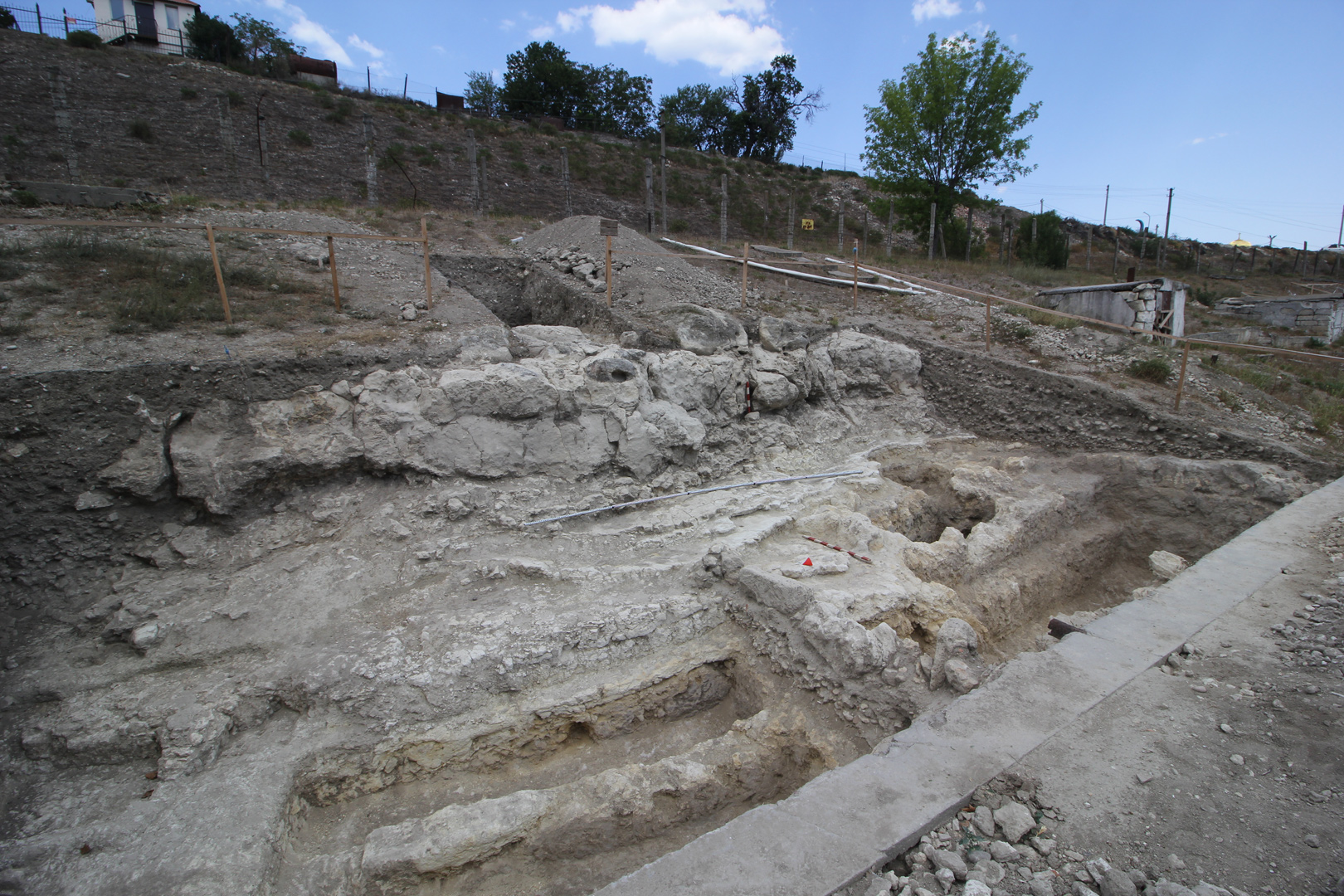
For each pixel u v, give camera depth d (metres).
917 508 9.48
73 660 5.82
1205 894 3.11
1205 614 5.79
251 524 7.02
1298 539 7.16
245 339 7.90
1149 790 3.88
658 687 6.50
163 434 6.70
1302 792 3.82
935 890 3.33
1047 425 11.34
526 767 6.03
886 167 24.91
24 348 6.91
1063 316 13.45
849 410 11.44
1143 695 4.74
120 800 4.91
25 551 6.21
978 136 23.75
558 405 8.26
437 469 7.66
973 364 12.09
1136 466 10.16
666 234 20.78
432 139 25.34
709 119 41.72
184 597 6.35
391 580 6.84
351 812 5.45
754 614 6.88
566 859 5.19
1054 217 29.59
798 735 5.94
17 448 6.20
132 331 7.60
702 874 3.36
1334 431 10.84
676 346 10.19
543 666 6.14
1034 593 8.53
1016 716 4.54
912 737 4.38
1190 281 35.16
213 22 26.98
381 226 14.51
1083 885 3.28
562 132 30.28
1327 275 42.66
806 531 8.40
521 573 7.03
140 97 20.80
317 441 7.26
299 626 6.24
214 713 5.34
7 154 16.45
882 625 6.12
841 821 3.67
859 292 15.53
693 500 8.72
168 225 7.91
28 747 5.16
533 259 13.41
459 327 9.28
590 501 8.19
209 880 4.28
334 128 23.53
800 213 30.52
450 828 4.86
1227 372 12.79
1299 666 4.98
